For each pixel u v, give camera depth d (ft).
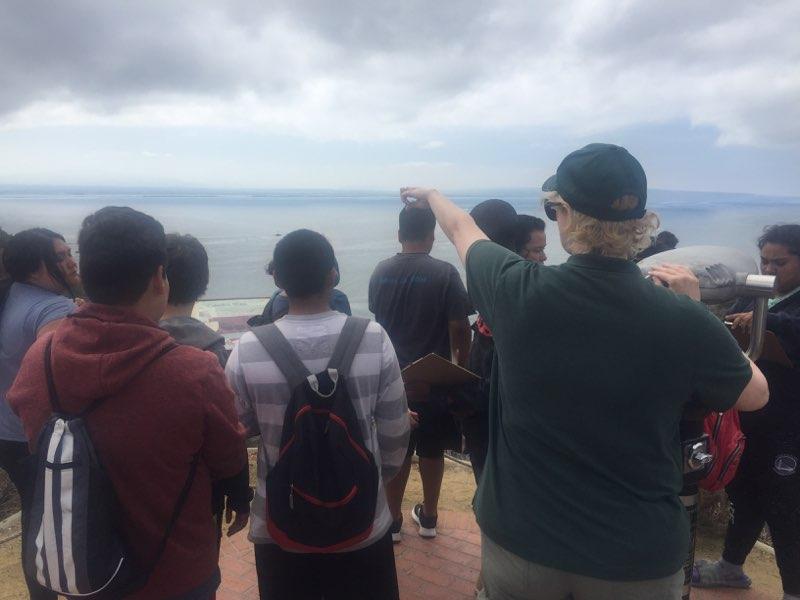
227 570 10.96
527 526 4.75
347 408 6.17
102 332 5.02
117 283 5.13
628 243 4.58
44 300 8.96
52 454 4.75
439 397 8.69
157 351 5.10
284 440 6.14
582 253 4.69
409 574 10.81
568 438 4.60
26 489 5.18
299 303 6.69
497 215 9.61
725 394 4.51
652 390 4.42
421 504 12.66
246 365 6.42
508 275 4.89
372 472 6.28
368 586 6.88
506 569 4.93
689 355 4.40
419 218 11.07
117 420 4.93
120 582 4.98
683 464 5.89
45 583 4.86
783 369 8.39
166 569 5.27
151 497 5.08
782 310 9.18
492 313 4.94
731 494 9.87
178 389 5.10
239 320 20.29
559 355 4.53
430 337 11.10
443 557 11.34
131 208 5.54
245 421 6.59
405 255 11.28
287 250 6.51
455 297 10.91
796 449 8.37
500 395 5.31
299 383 6.29
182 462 5.24
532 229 9.72
